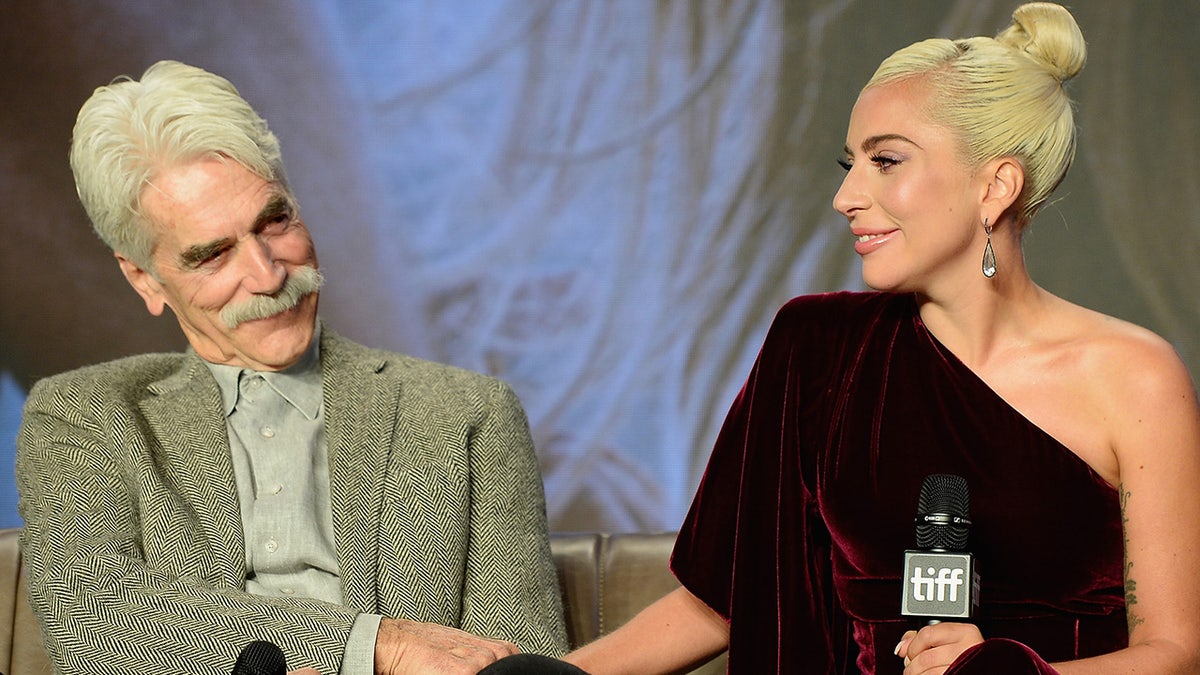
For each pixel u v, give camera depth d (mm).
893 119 4875
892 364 5336
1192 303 12227
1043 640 5008
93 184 5949
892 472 5223
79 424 6102
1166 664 4457
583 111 13109
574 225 13117
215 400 6227
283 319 6121
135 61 13383
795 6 12891
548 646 5938
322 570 6094
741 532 5602
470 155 13234
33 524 5789
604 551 6863
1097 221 12406
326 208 13383
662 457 12938
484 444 6379
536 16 13148
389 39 13320
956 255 4977
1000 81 4844
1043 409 5031
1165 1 12336
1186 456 4832
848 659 5453
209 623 5137
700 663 5766
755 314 12922
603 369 13031
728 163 12961
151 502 5898
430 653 5043
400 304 13281
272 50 13422
